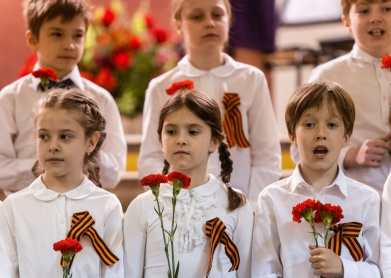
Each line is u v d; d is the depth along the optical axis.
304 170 3.51
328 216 3.14
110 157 4.48
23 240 3.37
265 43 6.56
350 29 4.50
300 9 7.87
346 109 3.45
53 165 3.38
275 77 9.09
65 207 3.43
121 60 5.78
